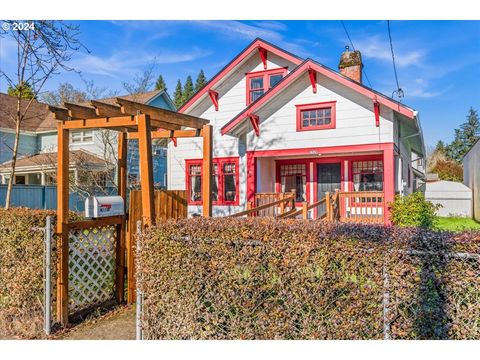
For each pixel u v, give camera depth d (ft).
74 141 55.42
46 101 50.83
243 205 38.14
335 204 28.35
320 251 8.95
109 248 16.08
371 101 28.96
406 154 42.04
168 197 17.62
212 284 10.07
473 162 58.59
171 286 10.53
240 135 36.22
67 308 13.83
